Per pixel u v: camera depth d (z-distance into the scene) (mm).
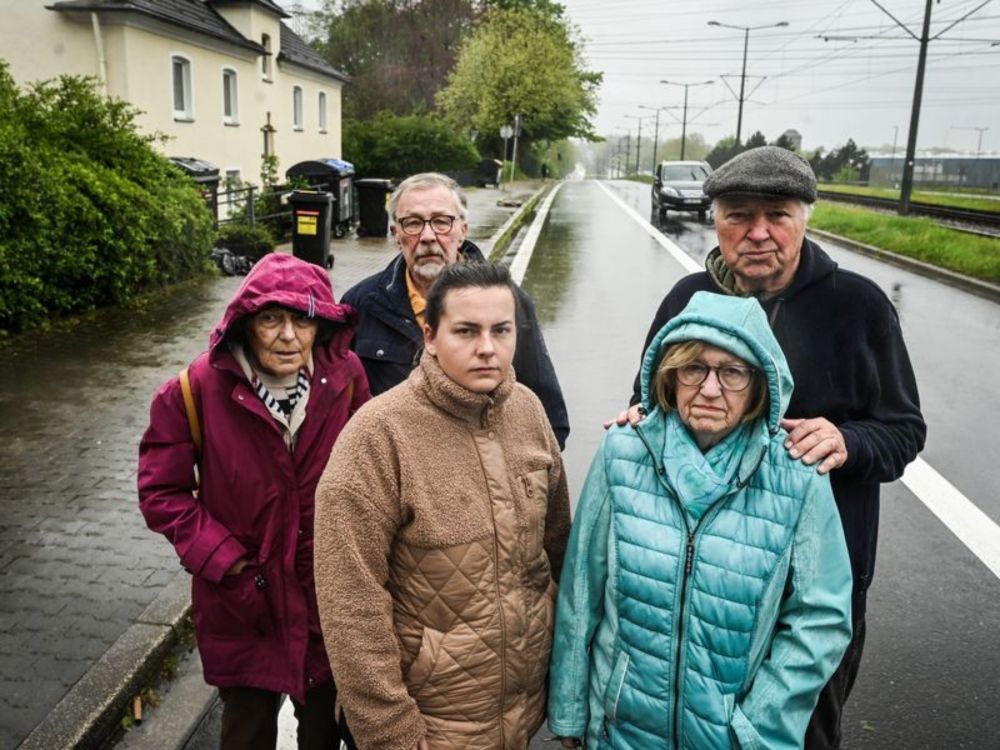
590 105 58906
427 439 1861
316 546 1854
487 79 46656
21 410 5871
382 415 1854
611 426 2080
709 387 1823
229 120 23109
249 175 24609
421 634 1888
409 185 2816
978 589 3947
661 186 24969
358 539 1815
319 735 2418
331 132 32281
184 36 20328
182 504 2229
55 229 8023
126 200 9102
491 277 1830
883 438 2055
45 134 9445
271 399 2211
